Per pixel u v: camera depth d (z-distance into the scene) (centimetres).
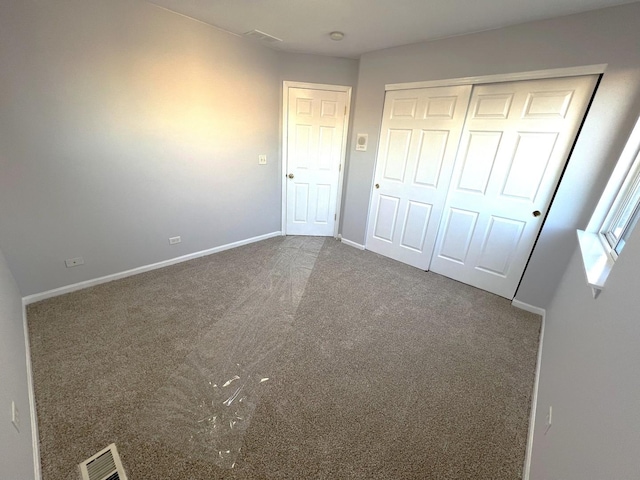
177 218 296
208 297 249
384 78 307
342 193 398
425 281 300
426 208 310
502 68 232
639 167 185
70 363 171
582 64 197
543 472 108
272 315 231
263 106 335
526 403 163
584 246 181
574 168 212
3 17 173
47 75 195
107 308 224
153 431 137
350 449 134
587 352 110
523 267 256
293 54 332
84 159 223
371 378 175
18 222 204
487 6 194
